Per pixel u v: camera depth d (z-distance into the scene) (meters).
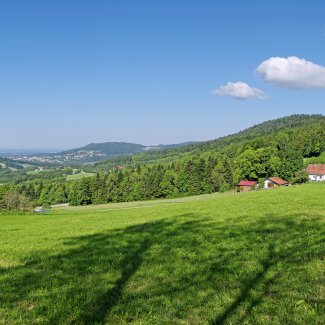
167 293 9.91
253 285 9.91
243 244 14.45
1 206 93.62
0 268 13.62
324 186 44.75
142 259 13.47
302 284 9.61
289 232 15.95
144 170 187.62
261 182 137.50
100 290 10.49
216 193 155.00
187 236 16.94
